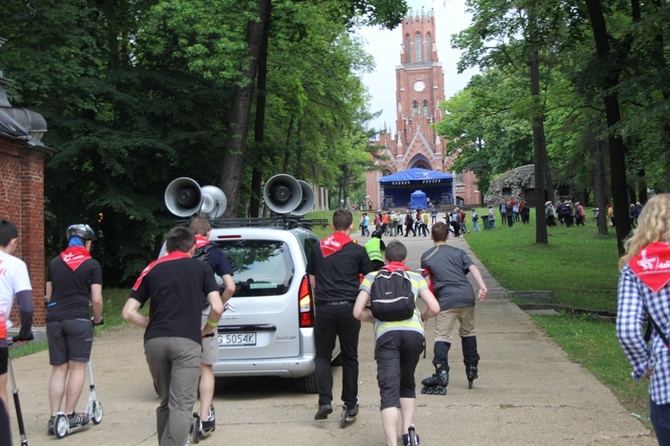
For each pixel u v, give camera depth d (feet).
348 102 107.76
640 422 21.71
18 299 19.71
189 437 21.34
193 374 17.56
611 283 68.44
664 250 11.77
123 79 70.28
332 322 22.82
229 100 73.41
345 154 181.16
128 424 23.54
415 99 401.08
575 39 67.15
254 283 26.99
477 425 21.83
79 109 71.46
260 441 20.83
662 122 46.85
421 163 391.86
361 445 20.30
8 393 29.01
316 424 22.79
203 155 75.46
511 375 29.73
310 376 27.73
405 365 19.71
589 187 141.79
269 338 26.68
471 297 27.09
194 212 35.50
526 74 98.89
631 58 52.90
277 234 27.84
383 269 20.20
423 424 22.16
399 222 164.14
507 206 149.28
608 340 37.58
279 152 79.46
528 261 87.35
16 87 59.41
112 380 31.40
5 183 46.06
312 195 35.47
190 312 17.75
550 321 45.80
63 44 64.85
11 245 20.24
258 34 61.98
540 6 65.05
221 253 22.15
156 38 75.77
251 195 79.15
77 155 67.67
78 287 23.17
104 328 49.39
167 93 74.59
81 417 23.03
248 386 30.30
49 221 72.64
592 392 26.07
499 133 187.62
